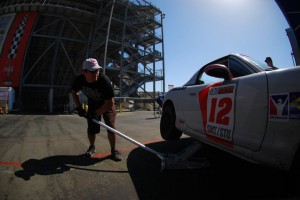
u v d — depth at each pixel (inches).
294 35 235.9
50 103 989.2
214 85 111.4
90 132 147.6
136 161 136.1
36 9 966.4
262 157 76.3
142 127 320.8
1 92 814.5
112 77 1115.9
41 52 1043.3
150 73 1127.0
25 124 379.2
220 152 147.4
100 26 998.4
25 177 109.8
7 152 160.4
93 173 115.3
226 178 104.2
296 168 64.0
